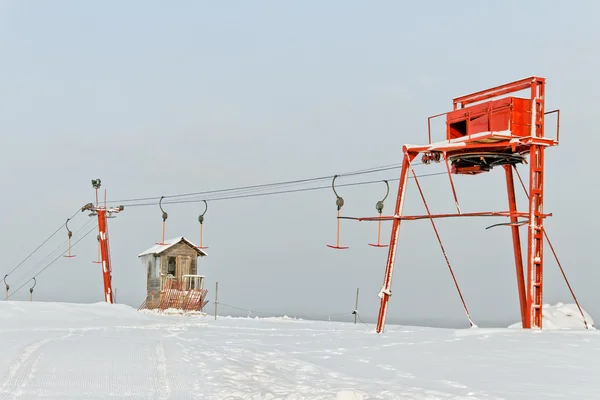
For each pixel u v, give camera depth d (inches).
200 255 1920.5
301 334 968.9
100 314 1240.2
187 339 827.4
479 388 483.2
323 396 458.0
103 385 493.4
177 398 457.7
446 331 1078.4
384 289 1013.8
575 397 449.1
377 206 1054.4
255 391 474.6
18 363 566.9
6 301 1213.1
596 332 849.5
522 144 970.7
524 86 987.3
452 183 997.2
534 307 954.1
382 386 493.7
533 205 957.8
